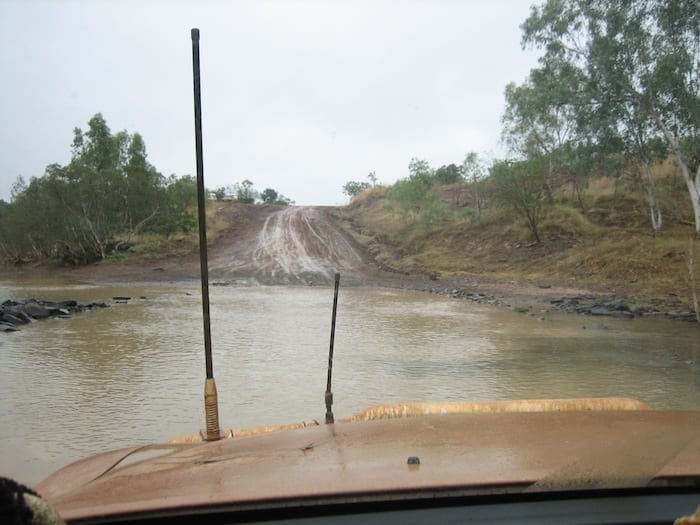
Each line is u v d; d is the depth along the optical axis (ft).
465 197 187.42
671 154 117.50
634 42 88.84
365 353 38.99
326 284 107.65
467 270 116.78
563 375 32.37
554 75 104.37
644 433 6.66
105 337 45.24
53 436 21.29
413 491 4.87
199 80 12.95
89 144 184.03
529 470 5.30
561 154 119.44
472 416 7.92
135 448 8.88
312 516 4.83
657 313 61.36
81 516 4.71
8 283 109.29
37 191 150.30
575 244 112.98
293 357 37.45
